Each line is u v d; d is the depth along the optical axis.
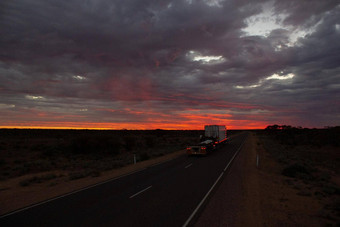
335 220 7.04
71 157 27.03
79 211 7.31
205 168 15.96
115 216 6.77
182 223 6.18
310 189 11.47
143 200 8.44
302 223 6.66
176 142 52.25
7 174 16.59
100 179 13.20
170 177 12.91
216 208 7.45
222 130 35.12
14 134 79.00
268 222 6.54
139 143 46.06
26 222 6.43
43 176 14.60
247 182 11.59
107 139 31.92
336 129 55.38
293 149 37.12
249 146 36.50
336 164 22.12
